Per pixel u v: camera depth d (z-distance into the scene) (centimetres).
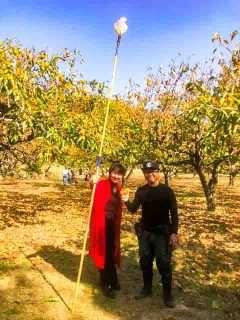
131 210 574
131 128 1529
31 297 571
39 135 813
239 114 516
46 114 840
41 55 771
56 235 1028
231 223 1273
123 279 663
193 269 732
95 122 1081
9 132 905
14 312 517
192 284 646
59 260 769
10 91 575
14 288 605
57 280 647
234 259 808
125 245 915
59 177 4000
